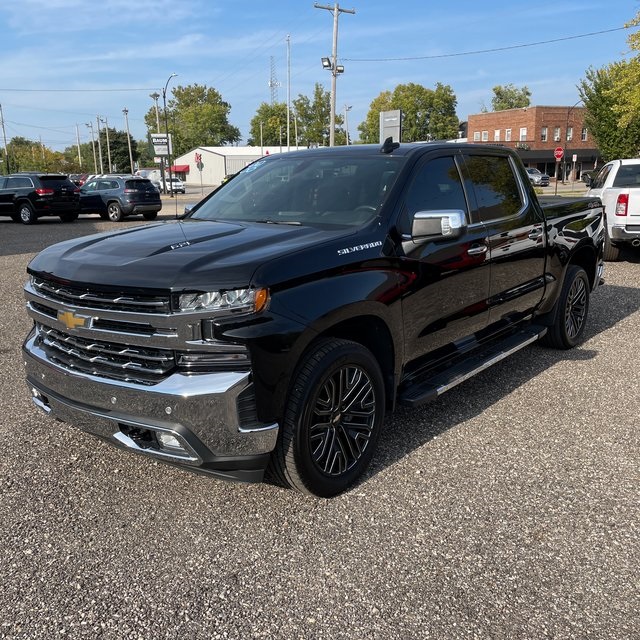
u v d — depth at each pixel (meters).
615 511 3.29
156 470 3.74
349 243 3.38
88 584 2.73
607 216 11.02
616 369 5.54
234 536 3.08
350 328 3.47
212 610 2.57
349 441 3.45
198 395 2.83
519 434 4.22
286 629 2.47
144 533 3.11
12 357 5.97
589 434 4.22
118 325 3.02
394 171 3.96
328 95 88.19
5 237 17.73
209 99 128.12
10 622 2.50
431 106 89.19
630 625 2.49
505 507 3.33
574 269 5.92
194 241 3.37
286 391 3.01
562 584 2.73
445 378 4.15
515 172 5.09
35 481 3.61
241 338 2.83
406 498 3.42
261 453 2.98
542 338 6.09
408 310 3.72
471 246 4.27
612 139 38.47
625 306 7.95
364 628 2.47
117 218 24.20
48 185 22.53
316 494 3.32
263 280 2.90
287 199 4.13
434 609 2.58
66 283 3.15
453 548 2.98
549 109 66.75
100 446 4.05
